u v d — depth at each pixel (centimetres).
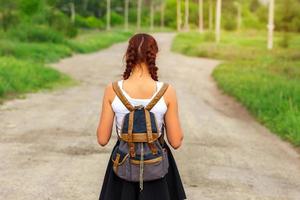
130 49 419
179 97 1869
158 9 16088
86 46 4894
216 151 1021
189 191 757
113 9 14300
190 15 15062
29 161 891
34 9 5091
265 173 877
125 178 413
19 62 2386
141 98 412
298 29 11025
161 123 416
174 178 432
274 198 741
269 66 3000
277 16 11256
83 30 8562
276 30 11238
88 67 3070
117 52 4897
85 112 1422
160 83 418
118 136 420
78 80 2314
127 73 420
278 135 1224
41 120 1279
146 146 411
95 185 765
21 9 4981
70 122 1262
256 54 4278
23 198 701
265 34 9831
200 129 1252
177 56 4459
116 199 424
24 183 766
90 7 11794
